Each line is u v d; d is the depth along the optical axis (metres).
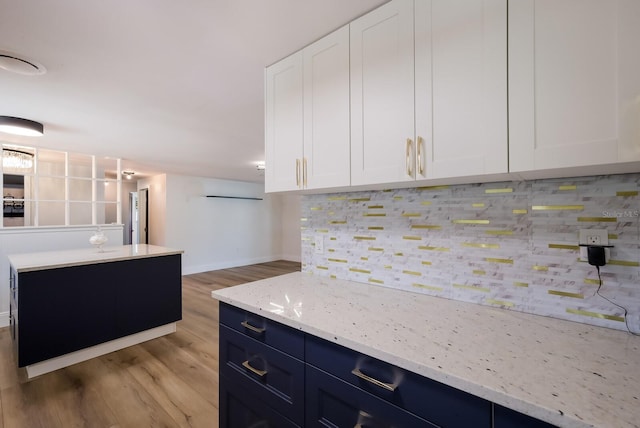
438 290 1.31
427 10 1.03
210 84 1.96
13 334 2.61
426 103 1.03
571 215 1.01
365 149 1.20
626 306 0.92
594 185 0.97
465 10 0.95
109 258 2.64
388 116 1.13
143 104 2.29
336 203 1.70
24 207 4.70
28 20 1.29
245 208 7.42
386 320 1.03
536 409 0.58
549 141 0.81
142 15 1.27
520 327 0.96
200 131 3.06
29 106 2.33
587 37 0.76
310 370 1.01
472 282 1.22
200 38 1.44
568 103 0.78
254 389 1.21
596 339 0.87
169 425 1.74
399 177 1.10
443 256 1.30
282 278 1.71
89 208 5.29
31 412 1.85
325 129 1.35
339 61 1.31
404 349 0.81
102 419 1.79
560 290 1.03
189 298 4.41
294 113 1.50
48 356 2.28
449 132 0.98
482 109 0.91
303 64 1.47
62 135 3.19
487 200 1.19
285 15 1.26
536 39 0.83
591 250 0.96
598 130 0.74
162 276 3.02
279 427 1.11
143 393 2.06
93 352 2.57
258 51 1.54
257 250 7.68
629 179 0.92
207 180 6.68
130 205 7.78
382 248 1.50
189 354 2.65
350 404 0.90
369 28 1.20
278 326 1.12
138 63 1.68
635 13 0.70
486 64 0.91
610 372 0.69
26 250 3.44
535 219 1.08
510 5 0.87
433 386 0.73
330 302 1.24
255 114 2.52
